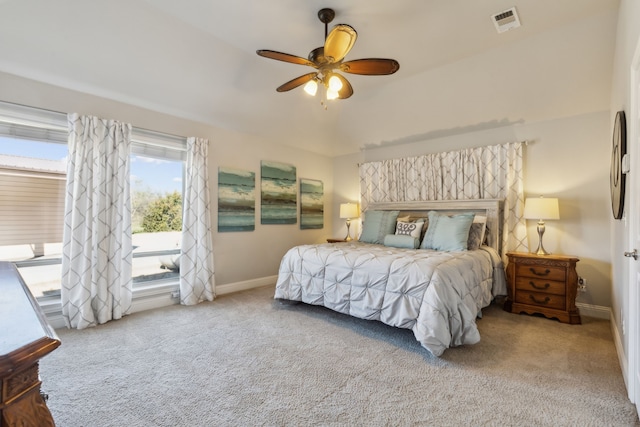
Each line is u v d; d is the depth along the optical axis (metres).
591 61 2.83
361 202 5.14
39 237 2.75
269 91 3.79
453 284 2.35
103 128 2.94
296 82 2.59
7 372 0.50
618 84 2.44
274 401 1.67
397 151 4.82
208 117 3.77
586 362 2.10
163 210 3.57
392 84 3.80
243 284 4.23
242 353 2.26
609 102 3.08
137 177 3.38
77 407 1.61
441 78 3.52
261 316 3.09
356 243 4.02
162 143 3.45
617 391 1.75
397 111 4.21
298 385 1.83
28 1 2.16
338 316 3.08
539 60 2.99
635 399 1.59
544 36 2.77
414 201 4.47
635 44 1.70
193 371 2.00
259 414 1.57
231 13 2.51
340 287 2.80
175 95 3.31
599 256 3.14
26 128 2.65
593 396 1.70
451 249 3.22
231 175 4.09
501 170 3.76
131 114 3.20
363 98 4.20
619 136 2.12
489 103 3.59
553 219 3.32
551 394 1.73
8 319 0.74
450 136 4.27
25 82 2.58
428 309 2.20
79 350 2.29
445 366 2.06
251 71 3.41
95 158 2.86
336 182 5.61
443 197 4.24
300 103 4.21
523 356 2.20
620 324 2.21
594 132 3.20
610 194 2.94
